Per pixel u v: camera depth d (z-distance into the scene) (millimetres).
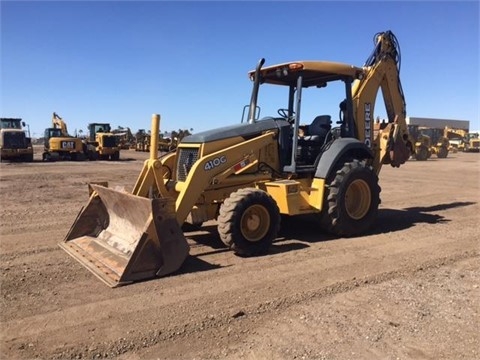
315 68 7461
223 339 3939
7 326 4168
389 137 8992
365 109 8602
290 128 7648
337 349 3770
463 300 4836
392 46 9234
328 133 8039
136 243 5594
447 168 26328
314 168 7602
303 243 7234
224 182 6777
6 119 33906
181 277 5496
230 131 7035
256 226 6445
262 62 7742
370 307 4625
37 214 9836
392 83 9266
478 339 3953
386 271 5793
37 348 3768
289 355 3674
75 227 6867
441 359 3623
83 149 34406
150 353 3707
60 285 5215
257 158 7145
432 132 40844
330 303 4723
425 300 4828
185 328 4125
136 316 4375
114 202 6289
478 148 54062
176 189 6676
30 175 20406
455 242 7340
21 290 5062
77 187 15438
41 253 6543
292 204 6980
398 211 10516
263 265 6016
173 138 40781
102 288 5113
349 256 6477
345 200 7535
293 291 5055
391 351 3740
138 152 49938
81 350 3738
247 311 4500
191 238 7488
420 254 6609
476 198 12812
